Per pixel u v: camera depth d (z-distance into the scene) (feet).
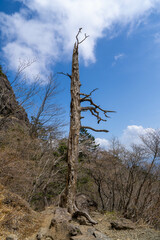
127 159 37.96
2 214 15.76
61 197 24.31
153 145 33.58
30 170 34.22
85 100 27.48
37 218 17.71
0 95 38.91
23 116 56.18
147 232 18.17
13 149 35.70
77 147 25.49
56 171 44.16
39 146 43.55
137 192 36.60
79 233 15.58
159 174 33.58
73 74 27.89
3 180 27.37
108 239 15.47
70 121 26.32
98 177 43.80
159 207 31.63
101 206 46.26
